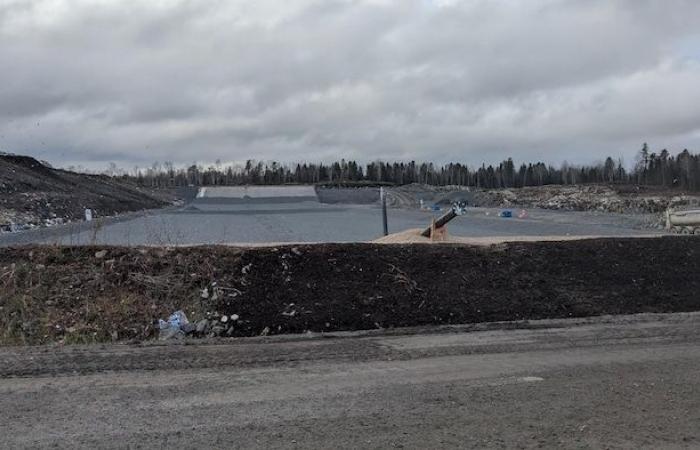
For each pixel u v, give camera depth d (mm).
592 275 12844
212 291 10461
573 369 7398
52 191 41594
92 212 41125
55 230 27312
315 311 10242
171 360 7605
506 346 8703
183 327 9516
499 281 12062
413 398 6164
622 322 10695
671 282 13008
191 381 6715
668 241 14625
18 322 9375
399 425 5375
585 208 62719
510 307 11273
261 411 5719
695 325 10438
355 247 12172
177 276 10773
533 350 8469
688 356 8141
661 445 4992
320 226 35906
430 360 7832
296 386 6555
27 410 5695
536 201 70562
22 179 41219
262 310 10102
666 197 63625
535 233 31203
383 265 11781
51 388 6398
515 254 13102
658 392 6438
